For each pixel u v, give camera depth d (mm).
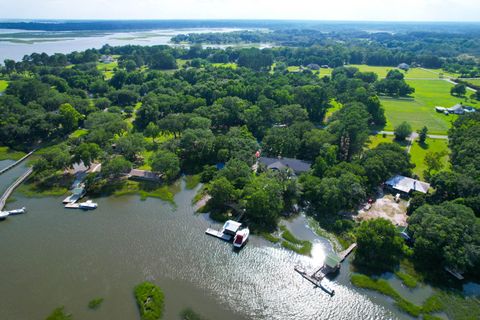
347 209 85562
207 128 121500
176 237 76062
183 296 60344
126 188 95750
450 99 193500
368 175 91312
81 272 65188
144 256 69812
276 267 67938
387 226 68688
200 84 182875
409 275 65250
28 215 82812
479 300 59938
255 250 72625
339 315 57625
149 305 57844
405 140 130125
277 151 111875
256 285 63500
